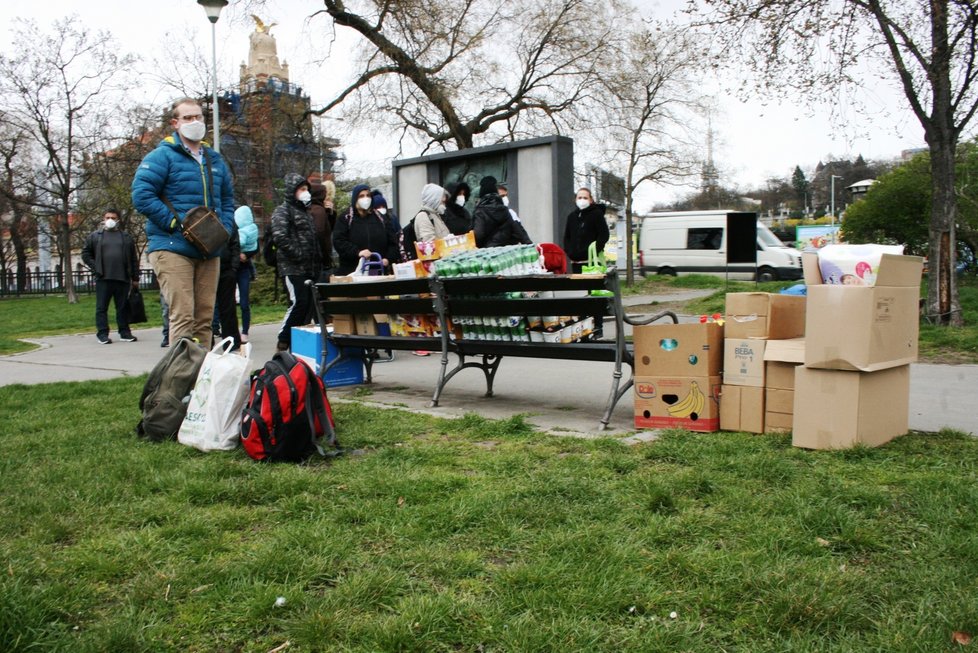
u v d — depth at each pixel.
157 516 3.68
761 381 4.91
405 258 10.53
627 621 2.56
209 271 7.02
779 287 23.08
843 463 4.19
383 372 8.45
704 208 49.59
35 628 2.54
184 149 6.84
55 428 5.79
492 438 5.17
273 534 3.43
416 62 22.34
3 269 49.97
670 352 5.15
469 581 2.89
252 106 29.59
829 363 4.43
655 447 4.57
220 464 4.49
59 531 3.47
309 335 7.75
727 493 3.72
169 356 5.34
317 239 9.79
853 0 11.09
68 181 33.91
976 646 2.30
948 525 3.21
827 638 2.39
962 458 4.23
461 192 10.38
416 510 3.63
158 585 2.88
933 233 10.98
